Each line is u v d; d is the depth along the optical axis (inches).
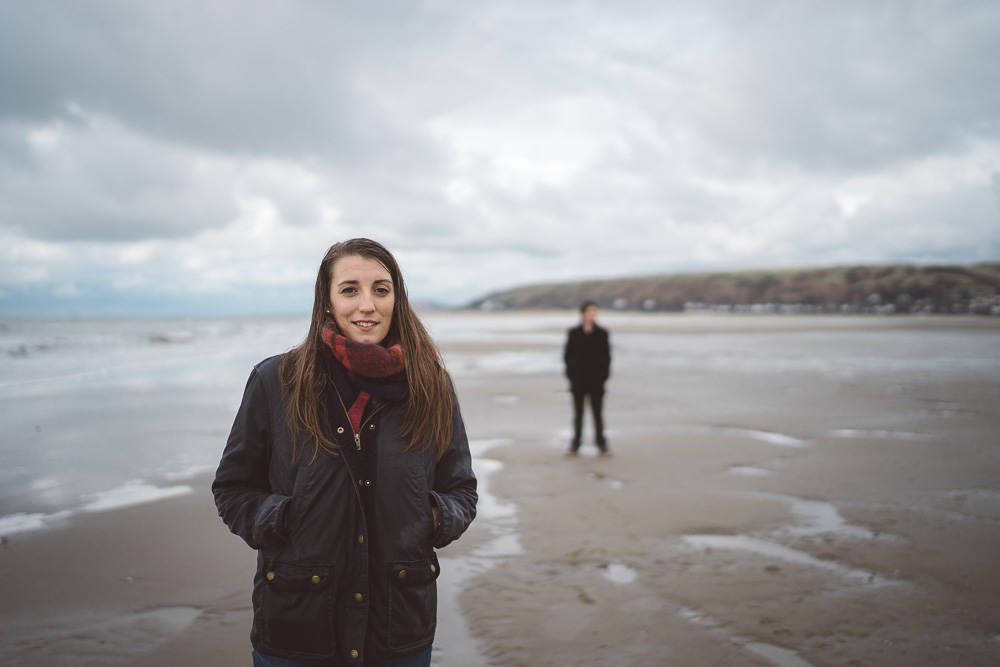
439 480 75.9
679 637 135.2
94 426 378.0
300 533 65.9
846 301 6161.4
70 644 133.1
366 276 73.1
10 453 309.9
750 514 219.6
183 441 337.7
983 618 142.6
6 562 177.0
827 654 127.7
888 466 287.3
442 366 76.9
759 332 1940.2
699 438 353.4
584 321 316.2
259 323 3437.5
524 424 401.4
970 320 3410.4
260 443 70.9
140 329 2101.4
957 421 400.5
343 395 69.7
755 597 154.0
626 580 165.2
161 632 138.4
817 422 399.5
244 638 136.2
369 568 66.7
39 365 762.2
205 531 203.0
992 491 245.8
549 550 187.0
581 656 127.8
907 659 125.7
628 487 255.0
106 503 231.5
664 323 3193.9
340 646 65.6
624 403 484.7
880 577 165.5
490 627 140.1
